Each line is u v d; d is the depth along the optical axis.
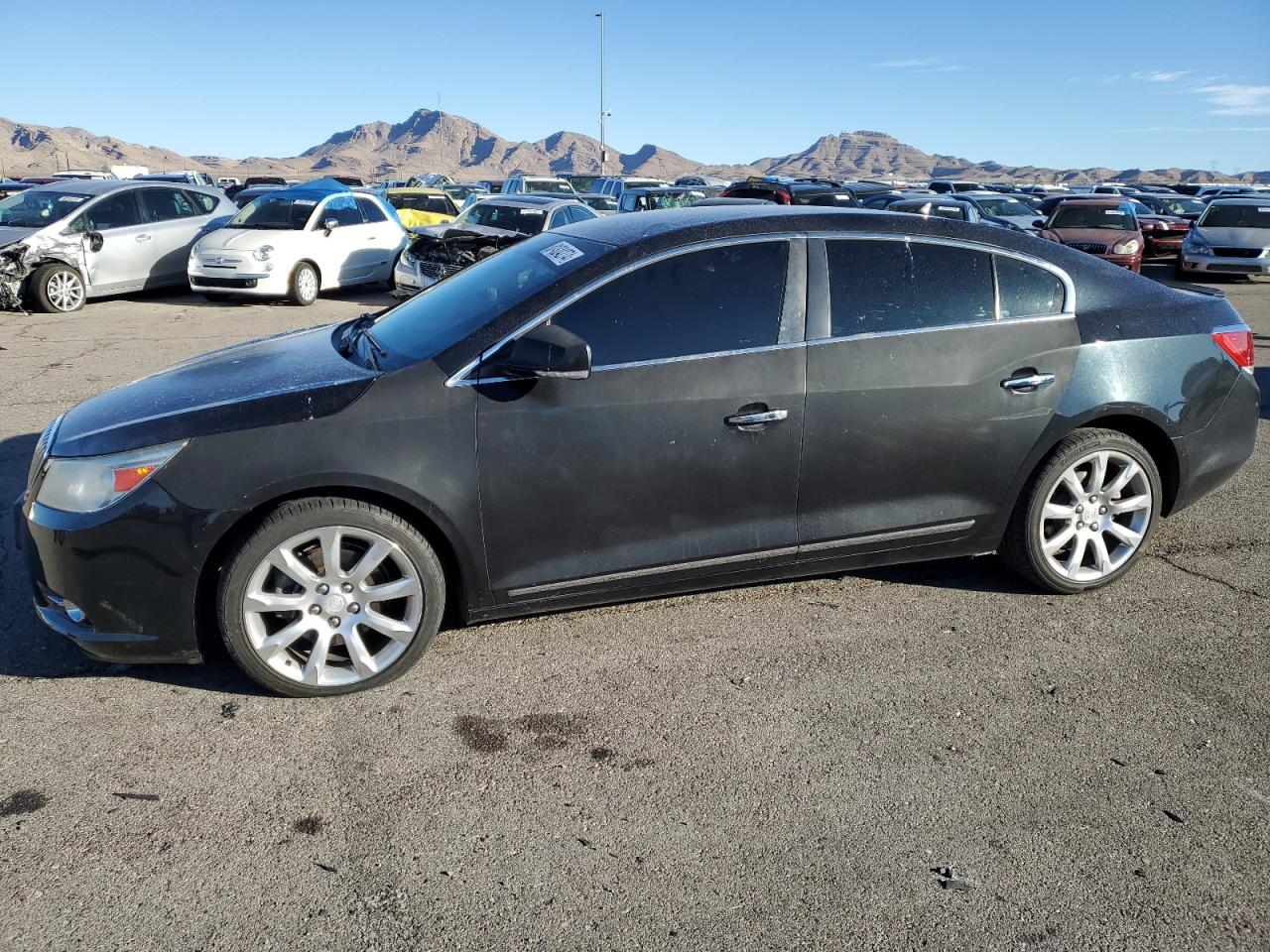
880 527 3.87
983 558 4.66
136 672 3.54
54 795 2.84
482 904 2.45
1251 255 17.70
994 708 3.37
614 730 3.22
